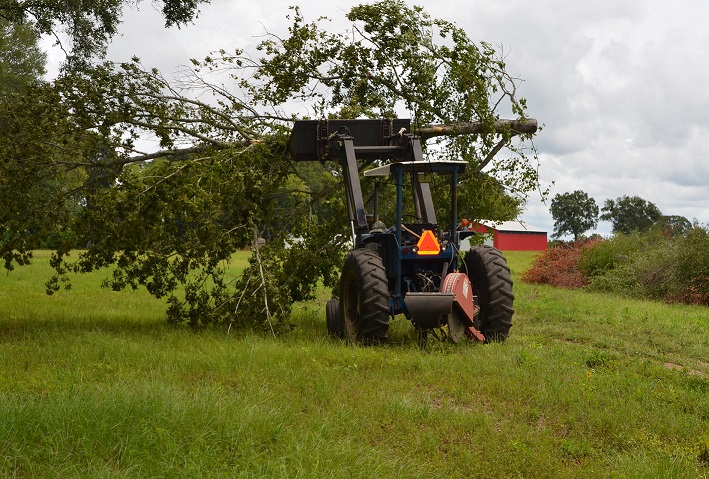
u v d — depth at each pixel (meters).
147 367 7.42
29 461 4.25
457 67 11.43
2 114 11.14
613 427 5.52
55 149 11.53
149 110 11.34
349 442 4.87
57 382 6.29
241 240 10.84
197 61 11.54
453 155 11.70
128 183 10.33
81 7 13.20
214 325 10.72
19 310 13.43
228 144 11.50
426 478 4.50
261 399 5.82
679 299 19.48
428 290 9.06
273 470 4.28
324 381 6.53
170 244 10.71
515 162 11.73
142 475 4.18
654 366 7.98
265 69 11.68
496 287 9.31
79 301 15.48
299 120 10.87
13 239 11.27
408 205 11.89
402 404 5.85
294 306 14.98
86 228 10.60
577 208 90.31
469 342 9.18
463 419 5.59
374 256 9.27
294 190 11.80
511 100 11.72
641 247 24.09
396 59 11.80
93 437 4.60
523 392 6.49
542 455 4.92
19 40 44.66
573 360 8.12
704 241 19.73
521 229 68.38
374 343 9.04
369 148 10.62
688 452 5.03
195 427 4.86
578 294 19.80
